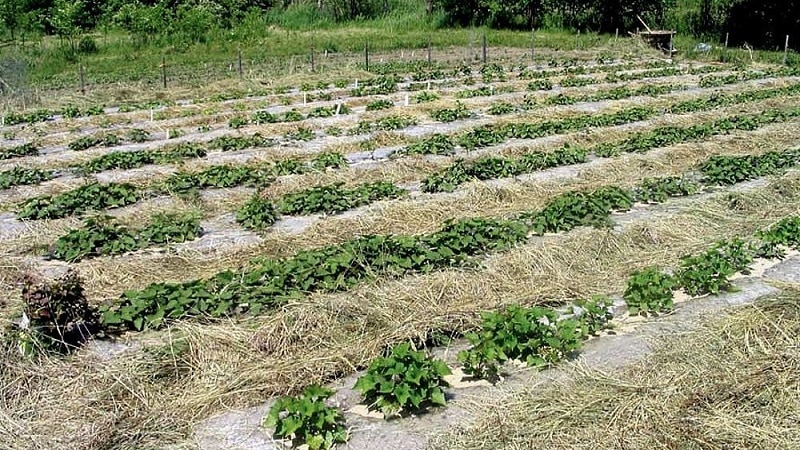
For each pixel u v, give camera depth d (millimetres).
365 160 13086
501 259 8234
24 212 10164
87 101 20000
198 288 7309
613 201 10250
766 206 10445
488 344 6258
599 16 36062
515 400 5781
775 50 31031
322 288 7535
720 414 5477
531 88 20109
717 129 14883
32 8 33281
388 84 20641
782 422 5391
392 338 6703
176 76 24469
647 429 5336
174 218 9891
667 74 23234
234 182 11633
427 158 12992
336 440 5371
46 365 6258
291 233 9578
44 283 6680
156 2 35562
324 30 37875
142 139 14906
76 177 12344
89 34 33375
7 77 19547
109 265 8469
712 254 7934
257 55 28922
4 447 5305
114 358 6395
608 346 6629
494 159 12078
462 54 29719
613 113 17047
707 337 6613
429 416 5680
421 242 8531
